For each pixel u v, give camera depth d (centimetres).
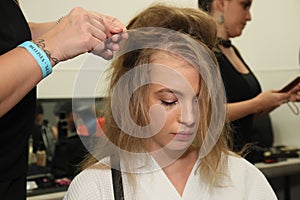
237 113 137
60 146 172
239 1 141
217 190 71
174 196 69
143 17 70
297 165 206
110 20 65
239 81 145
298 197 243
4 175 72
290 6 242
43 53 58
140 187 68
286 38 244
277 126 238
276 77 242
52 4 183
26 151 79
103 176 69
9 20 69
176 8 72
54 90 179
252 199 74
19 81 56
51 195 151
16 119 72
